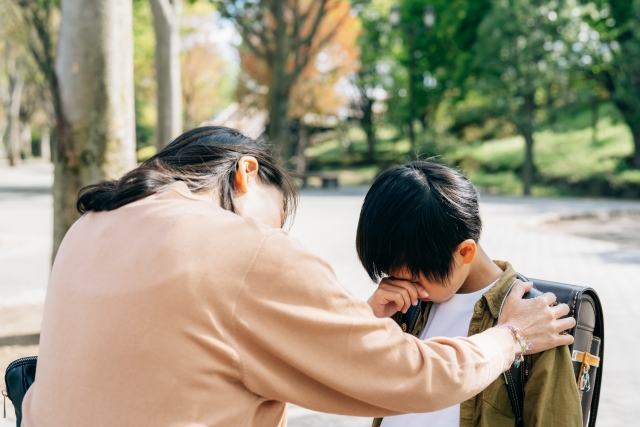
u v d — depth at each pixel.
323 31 29.06
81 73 4.75
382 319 1.19
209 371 1.06
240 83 34.00
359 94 39.28
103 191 1.31
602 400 4.04
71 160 4.83
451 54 31.23
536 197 23.64
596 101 28.17
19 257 9.66
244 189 1.33
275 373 1.12
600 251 10.20
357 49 31.83
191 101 39.19
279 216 1.39
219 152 1.34
